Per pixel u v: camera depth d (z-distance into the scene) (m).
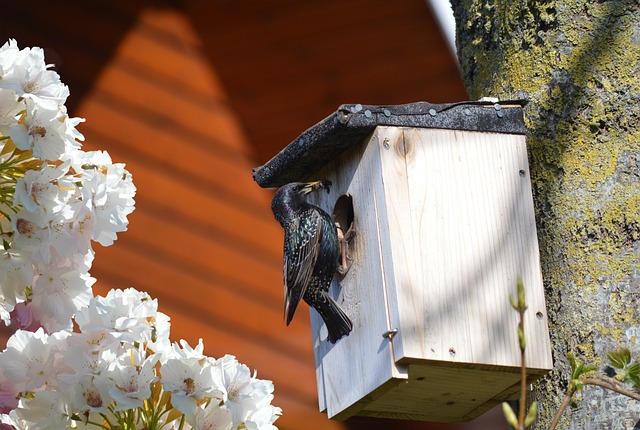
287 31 12.67
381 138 6.91
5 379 5.16
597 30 6.55
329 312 7.21
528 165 6.89
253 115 12.98
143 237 12.66
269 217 13.02
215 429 5.10
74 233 5.22
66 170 5.20
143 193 12.71
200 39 12.96
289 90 12.84
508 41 7.00
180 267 12.66
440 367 6.61
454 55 12.59
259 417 5.18
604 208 6.18
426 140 6.96
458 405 7.20
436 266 6.72
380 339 6.74
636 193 6.11
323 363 7.55
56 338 5.27
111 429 5.10
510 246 6.77
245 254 12.84
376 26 12.54
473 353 6.58
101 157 5.39
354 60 12.70
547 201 6.55
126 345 5.24
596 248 6.15
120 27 12.97
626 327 5.89
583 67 6.52
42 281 5.27
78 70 12.75
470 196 6.89
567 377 6.15
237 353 12.50
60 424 5.07
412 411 7.30
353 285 7.13
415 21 12.45
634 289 5.93
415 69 12.57
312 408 12.49
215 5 12.88
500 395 6.95
